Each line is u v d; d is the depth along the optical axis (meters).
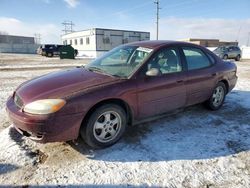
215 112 4.88
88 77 3.42
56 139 2.88
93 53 46.09
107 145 3.31
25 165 2.91
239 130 3.99
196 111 4.89
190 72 4.12
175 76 3.86
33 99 2.90
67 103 2.83
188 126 4.12
